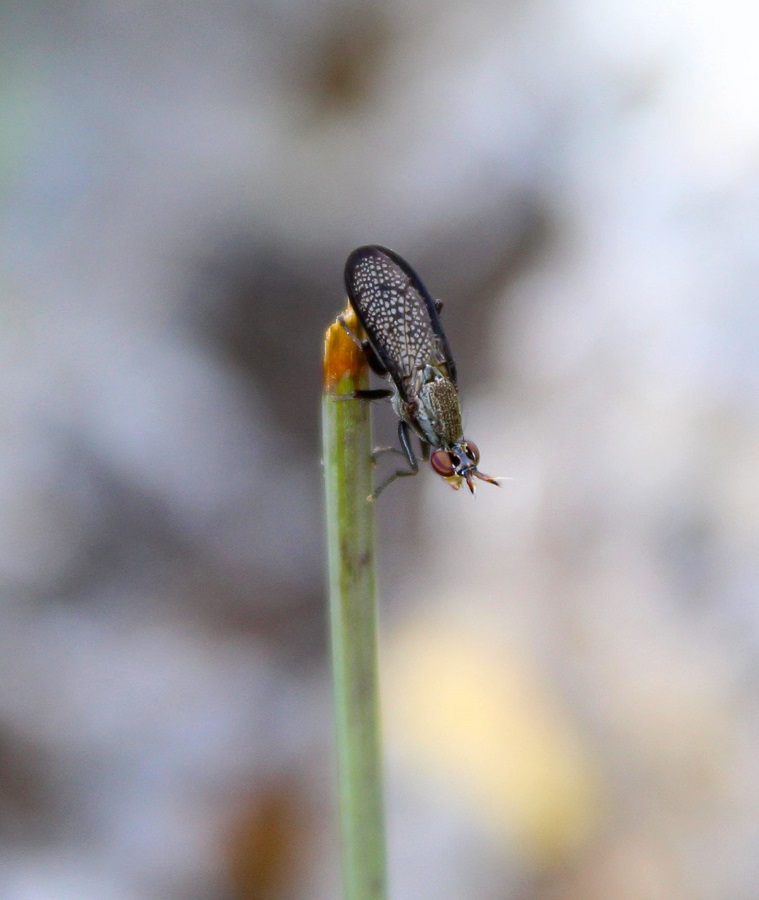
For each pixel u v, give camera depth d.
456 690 0.12
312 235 0.18
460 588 0.13
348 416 0.09
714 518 0.12
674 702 0.12
